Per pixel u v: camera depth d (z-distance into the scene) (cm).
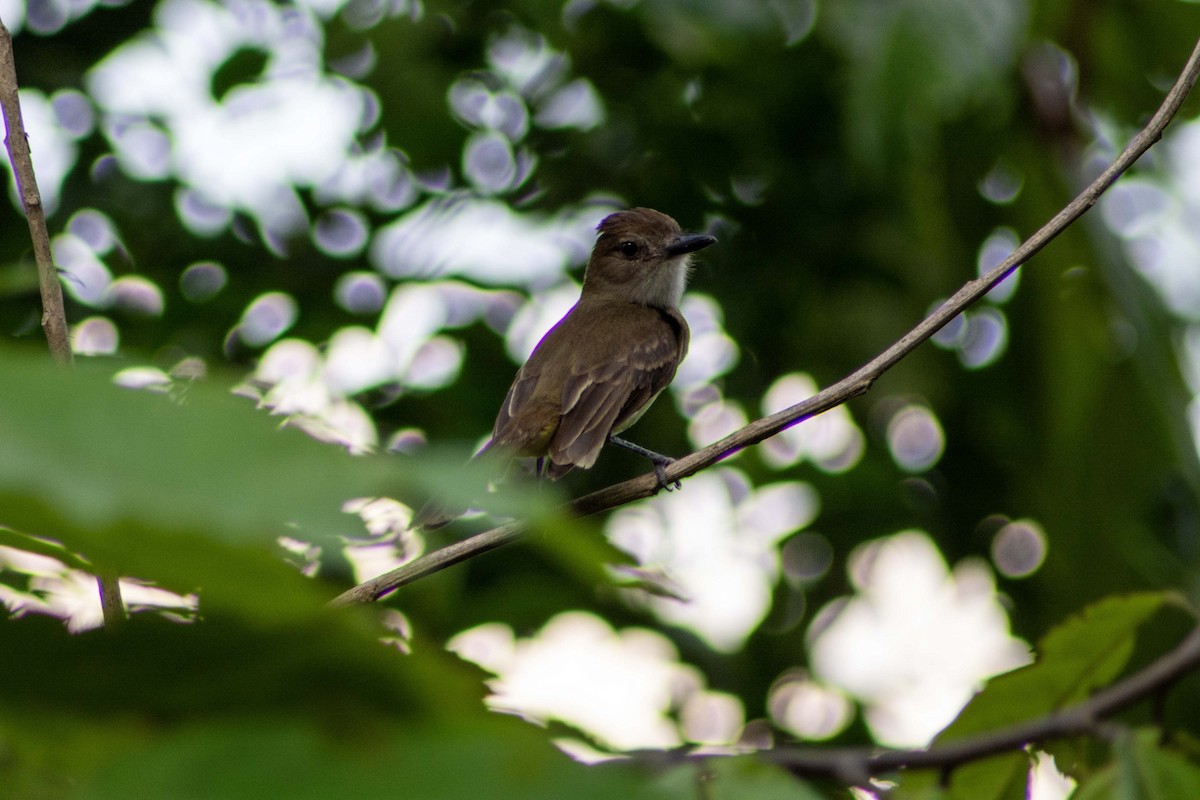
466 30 1384
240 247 1316
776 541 1375
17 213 1247
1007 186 1395
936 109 1012
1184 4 1273
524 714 189
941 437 1404
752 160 1405
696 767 196
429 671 156
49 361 127
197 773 140
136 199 1291
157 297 1261
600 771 149
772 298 1398
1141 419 1103
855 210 1395
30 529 122
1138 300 1127
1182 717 599
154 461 122
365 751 144
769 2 1239
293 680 152
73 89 1284
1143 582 1108
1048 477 1138
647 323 1131
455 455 149
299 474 126
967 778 454
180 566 134
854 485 1365
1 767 158
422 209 1355
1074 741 454
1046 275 1160
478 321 1330
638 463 1353
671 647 1257
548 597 1095
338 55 1338
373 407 1255
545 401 1029
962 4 1012
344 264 1323
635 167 1427
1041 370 1162
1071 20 1225
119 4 1286
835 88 1310
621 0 1355
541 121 1404
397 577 498
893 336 1380
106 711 152
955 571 1398
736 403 1398
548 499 156
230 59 1279
